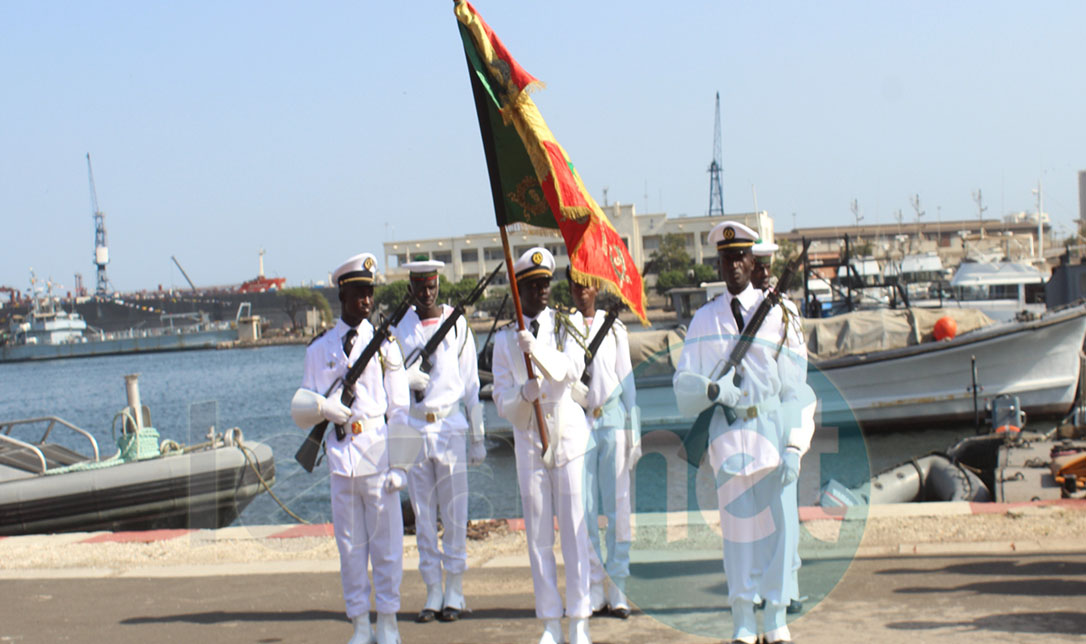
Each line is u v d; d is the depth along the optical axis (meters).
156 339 115.94
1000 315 26.52
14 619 5.99
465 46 5.15
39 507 11.37
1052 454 9.86
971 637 4.66
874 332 19.77
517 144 5.41
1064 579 5.64
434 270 6.38
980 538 6.75
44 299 127.25
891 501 9.96
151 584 6.79
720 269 4.67
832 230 105.56
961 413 19.42
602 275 5.34
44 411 46.50
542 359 5.11
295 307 124.06
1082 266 23.61
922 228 101.06
